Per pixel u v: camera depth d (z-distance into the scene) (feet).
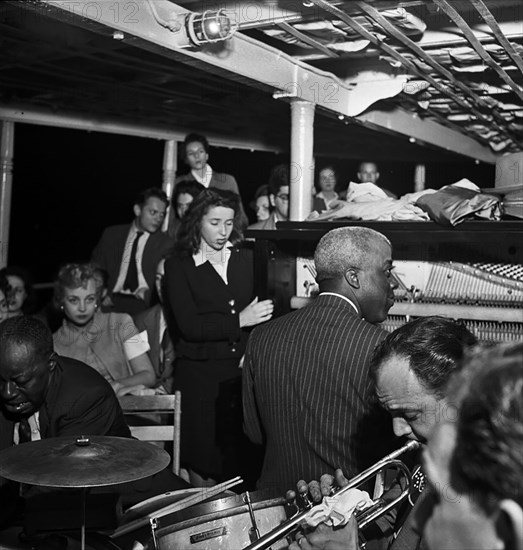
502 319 11.38
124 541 9.16
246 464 13.19
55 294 13.28
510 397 3.23
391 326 12.34
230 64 10.80
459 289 12.00
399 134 17.48
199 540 7.29
